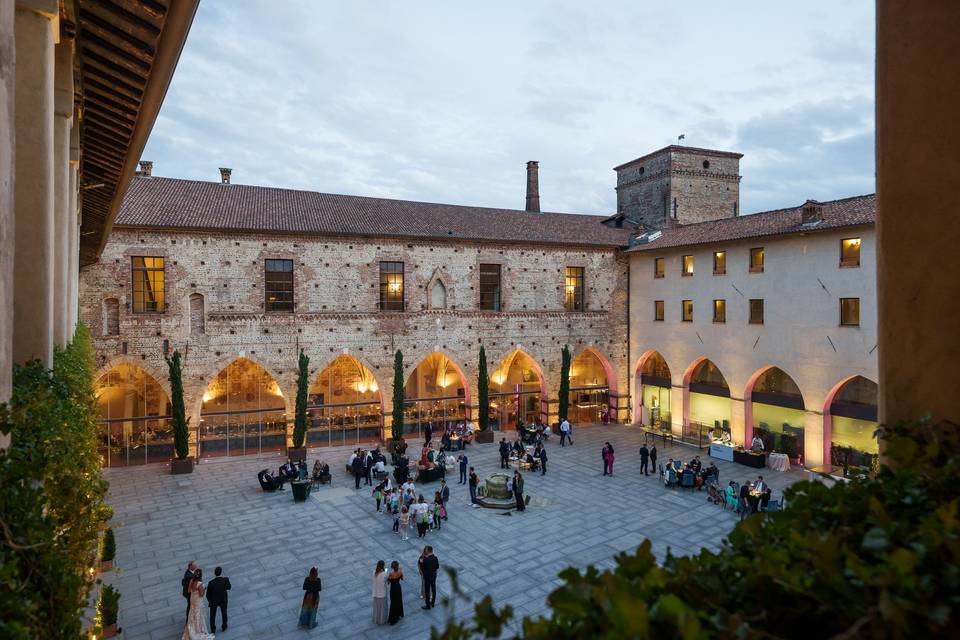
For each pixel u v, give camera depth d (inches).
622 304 1695.4
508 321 1546.5
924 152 167.0
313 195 1539.1
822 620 95.0
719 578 105.8
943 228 162.6
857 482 140.8
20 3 281.0
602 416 1690.5
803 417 1225.4
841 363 1119.6
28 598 152.1
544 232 1647.4
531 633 88.7
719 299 1390.3
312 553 777.6
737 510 931.3
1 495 156.1
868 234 1074.1
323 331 1342.3
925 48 167.6
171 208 1270.9
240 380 1342.3
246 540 820.0
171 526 871.7
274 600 651.5
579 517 917.2
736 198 2042.3
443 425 1521.9
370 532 851.4
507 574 717.3
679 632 80.7
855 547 110.0
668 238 1578.5
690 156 1973.4
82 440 327.9
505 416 1592.0
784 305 1229.1
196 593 553.0
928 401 163.9
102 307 1168.8
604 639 81.3
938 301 163.0
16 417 165.8
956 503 102.0
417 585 692.1
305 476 1027.9
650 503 984.3
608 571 94.3
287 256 1311.5
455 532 853.8
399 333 1417.3
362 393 1485.0
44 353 297.7
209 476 1137.4
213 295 1250.0
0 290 163.5
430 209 1635.1
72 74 371.6
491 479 989.8
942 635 82.6
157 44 332.5
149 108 428.1
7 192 167.9
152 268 1213.7
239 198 1409.9
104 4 302.4
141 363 1196.5
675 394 1525.6
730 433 1371.8
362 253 1381.6
